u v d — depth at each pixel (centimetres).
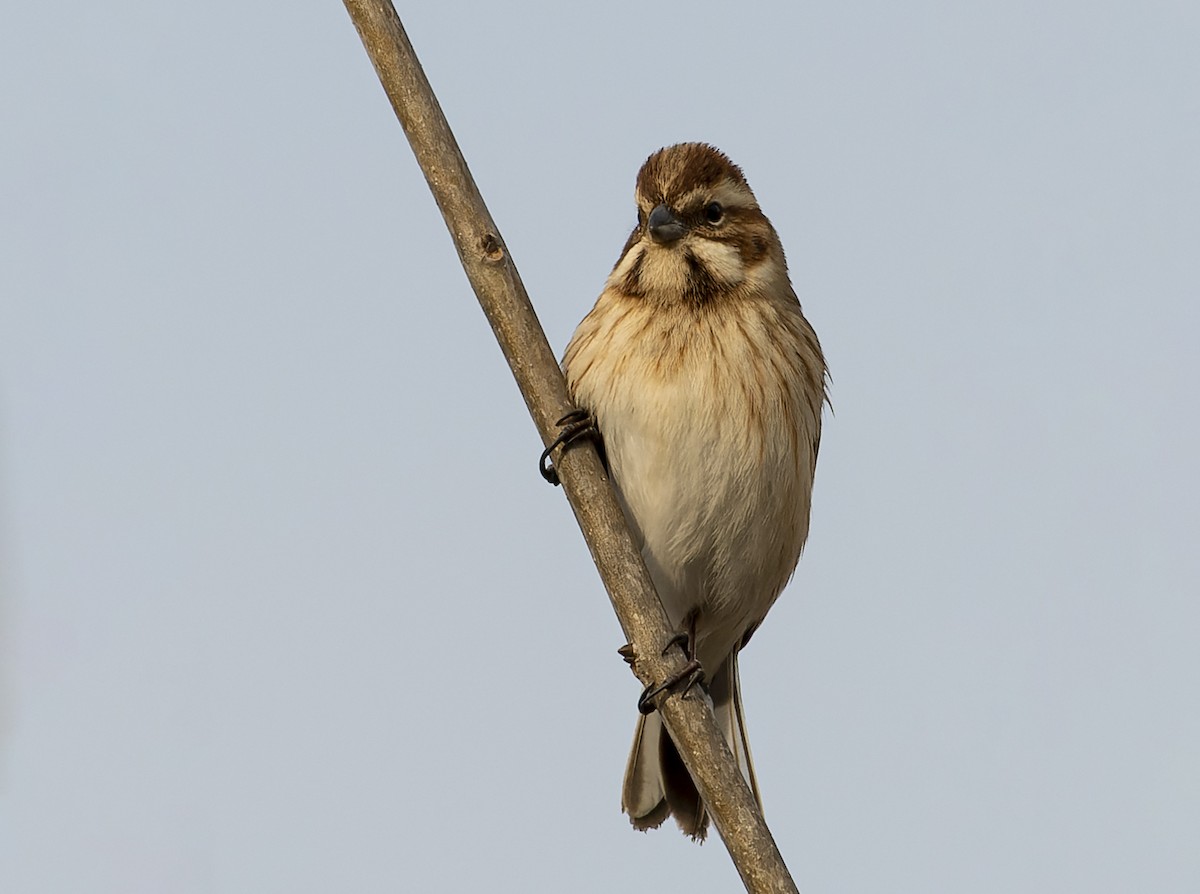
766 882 838
